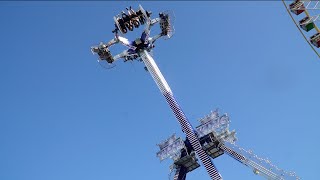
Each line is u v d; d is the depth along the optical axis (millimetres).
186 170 70688
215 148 67500
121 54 73688
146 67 74312
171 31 73500
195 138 67062
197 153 66000
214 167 64000
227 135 67250
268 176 62688
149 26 71625
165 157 70125
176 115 69812
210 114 68438
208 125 67312
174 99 71062
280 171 61969
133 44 74875
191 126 68812
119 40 72125
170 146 69812
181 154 69688
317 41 50406
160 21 71688
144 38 74062
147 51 75562
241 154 65438
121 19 69938
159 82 72625
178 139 69375
